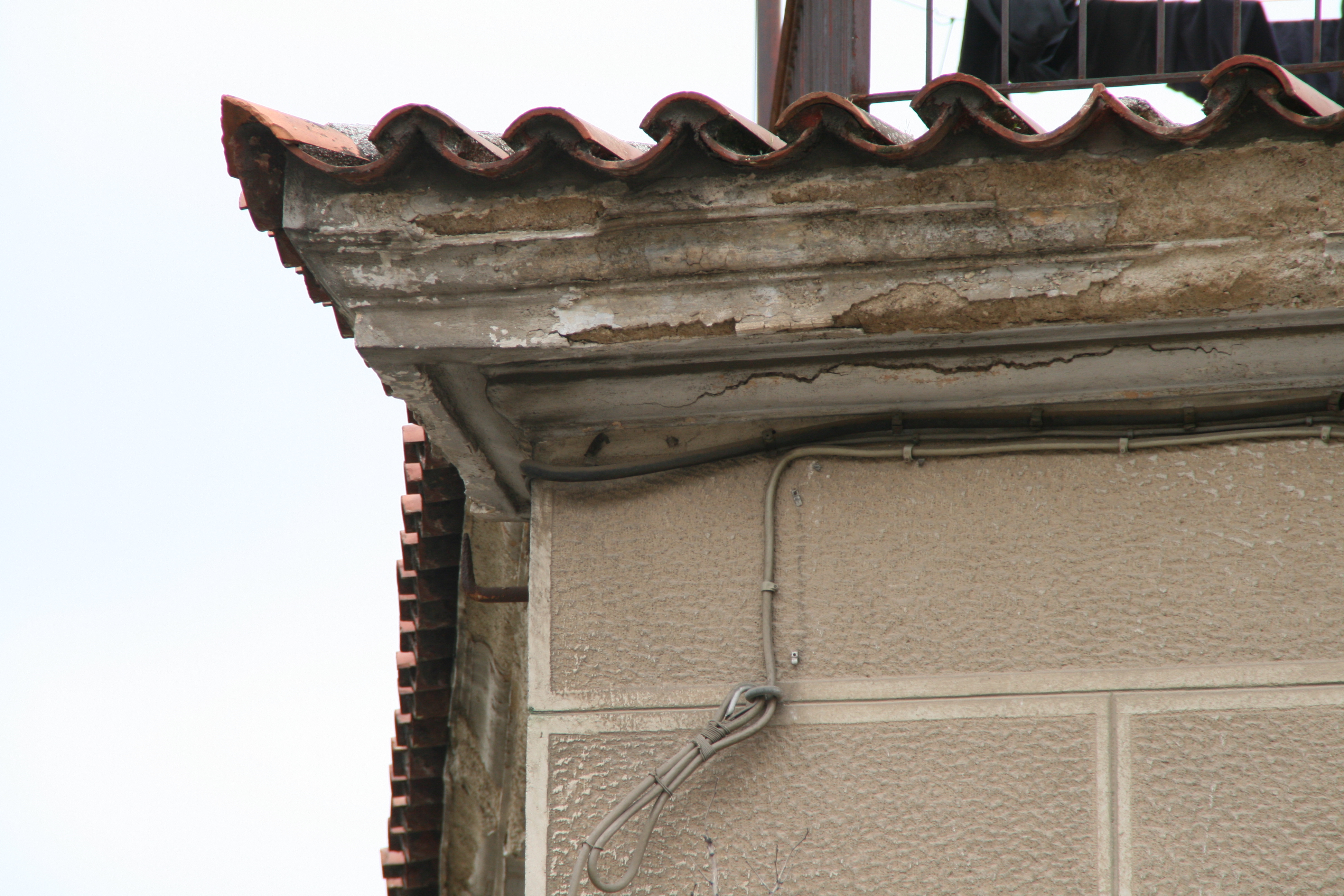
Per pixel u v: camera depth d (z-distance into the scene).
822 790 8.20
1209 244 7.47
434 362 8.23
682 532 8.77
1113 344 8.00
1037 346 8.09
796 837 8.16
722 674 8.49
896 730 8.23
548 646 8.73
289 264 8.36
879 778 8.16
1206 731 7.89
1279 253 7.42
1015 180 7.48
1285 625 7.95
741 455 8.78
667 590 8.70
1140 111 7.78
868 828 8.10
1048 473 8.42
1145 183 7.43
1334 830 7.64
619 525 8.86
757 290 7.83
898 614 8.38
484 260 7.84
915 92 9.84
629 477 8.91
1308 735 7.79
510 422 8.95
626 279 7.83
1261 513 8.12
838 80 10.90
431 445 9.75
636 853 8.19
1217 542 8.12
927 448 8.55
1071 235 7.52
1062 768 7.99
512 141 7.55
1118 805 7.88
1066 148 7.38
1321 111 7.22
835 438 8.69
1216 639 8.00
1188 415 8.28
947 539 8.45
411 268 7.88
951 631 8.30
